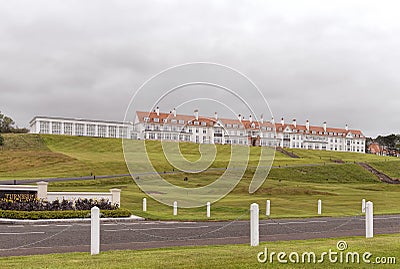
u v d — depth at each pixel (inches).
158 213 950.4
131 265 372.5
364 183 2559.1
